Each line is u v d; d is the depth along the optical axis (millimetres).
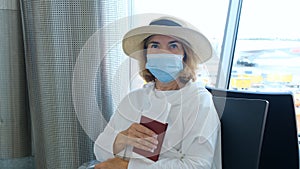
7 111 1193
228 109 967
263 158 1026
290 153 1004
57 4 1068
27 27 1129
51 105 1143
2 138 1212
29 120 1266
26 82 1217
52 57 1104
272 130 1012
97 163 991
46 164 1222
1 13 1114
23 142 1251
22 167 1312
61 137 1159
